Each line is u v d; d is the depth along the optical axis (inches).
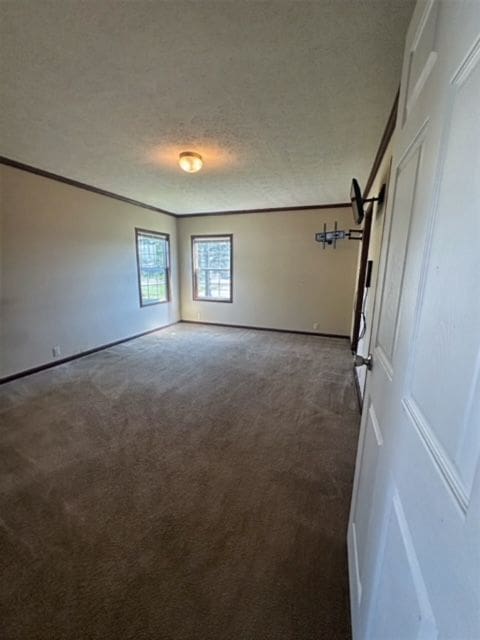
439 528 18.8
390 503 30.3
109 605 47.4
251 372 148.4
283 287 227.1
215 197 185.2
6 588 49.7
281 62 63.7
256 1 49.1
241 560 54.7
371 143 102.6
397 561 26.2
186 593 49.3
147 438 92.2
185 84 71.4
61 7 49.9
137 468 78.8
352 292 208.8
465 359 17.2
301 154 112.8
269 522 62.8
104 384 132.0
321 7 50.2
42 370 146.5
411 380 27.1
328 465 80.6
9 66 64.6
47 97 76.7
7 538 58.6
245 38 57.1
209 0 48.8
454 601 15.9
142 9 50.5
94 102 79.0
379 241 98.6
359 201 102.0
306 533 60.3
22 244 133.5
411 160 33.9
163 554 55.7
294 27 54.5
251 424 100.9
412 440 25.4
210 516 64.1
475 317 16.5
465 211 18.6
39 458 82.3
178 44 58.8
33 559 54.4
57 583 50.5
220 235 238.7
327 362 163.6
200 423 101.1
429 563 19.7
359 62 63.4
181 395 122.2
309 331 224.2
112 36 56.5
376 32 55.2
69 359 161.2
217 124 90.6
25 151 113.6
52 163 126.6
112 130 95.0
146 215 212.1
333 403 116.4
